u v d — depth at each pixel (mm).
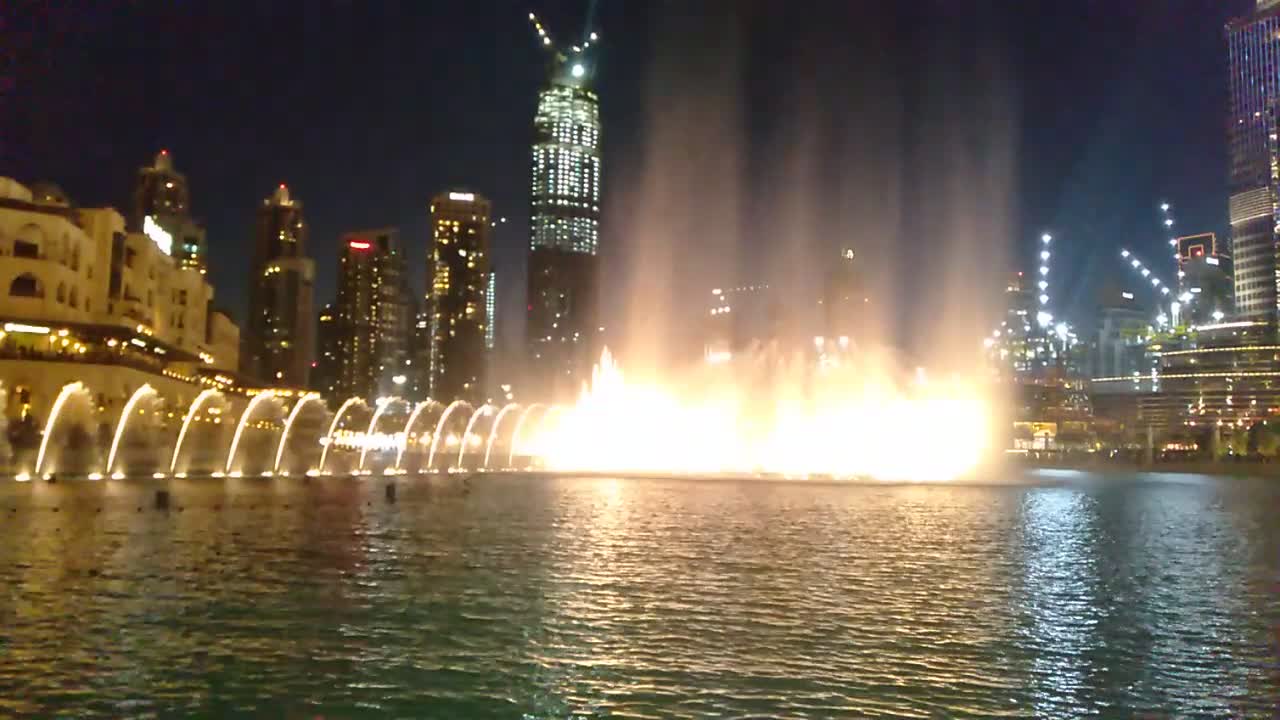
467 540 43156
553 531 47344
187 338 178000
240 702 18531
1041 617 27203
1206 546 46375
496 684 19844
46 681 19500
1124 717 18469
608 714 18125
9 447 93250
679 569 34875
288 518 52188
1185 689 20266
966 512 64188
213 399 156500
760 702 18891
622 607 27516
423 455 190125
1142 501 82750
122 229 139875
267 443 156875
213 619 25188
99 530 43781
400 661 21422
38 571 31875
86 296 131375
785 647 23078
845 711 18438
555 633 24141
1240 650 23594
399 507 61250
